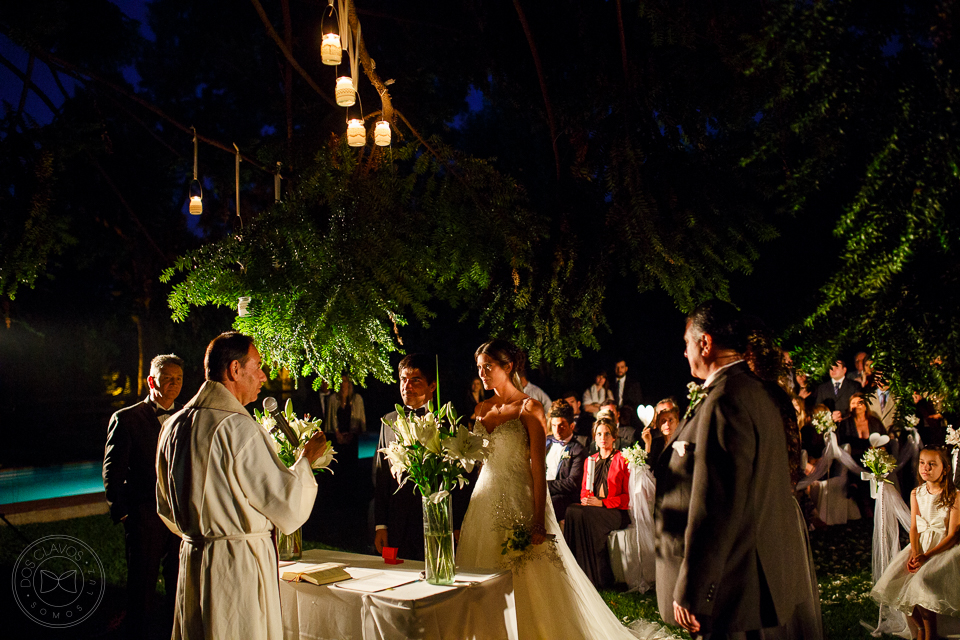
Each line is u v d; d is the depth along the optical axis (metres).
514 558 3.69
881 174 1.79
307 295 3.37
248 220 3.85
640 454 5.84
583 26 3.89
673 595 2.47
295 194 3.62
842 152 1.99
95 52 5.40
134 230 10.02
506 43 4.36
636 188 3.48
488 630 3.04
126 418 4.36
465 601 2.95
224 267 3.58
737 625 2.24
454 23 4.79
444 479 2.97
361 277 3.37
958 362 1.83
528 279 3.75
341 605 2.96
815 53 1.87
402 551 4.02
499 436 3.79
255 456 2.84
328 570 3.12
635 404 12.04
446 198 3.63
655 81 3.59
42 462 14.45
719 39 3.10
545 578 3.71
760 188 3.43
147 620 4.29
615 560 5.76
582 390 12.66
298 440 3.37
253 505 2.81
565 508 6.12
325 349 3.53
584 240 3.80
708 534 2.26
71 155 3.95
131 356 12.44
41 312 9.41
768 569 2.29
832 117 1.93
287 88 4.34
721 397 2.37
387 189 3.53
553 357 3.89
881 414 7.57
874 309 1.92
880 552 5.36
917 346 1.87
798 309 2.12
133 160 9.89
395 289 3.46
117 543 6.98
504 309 3.87
